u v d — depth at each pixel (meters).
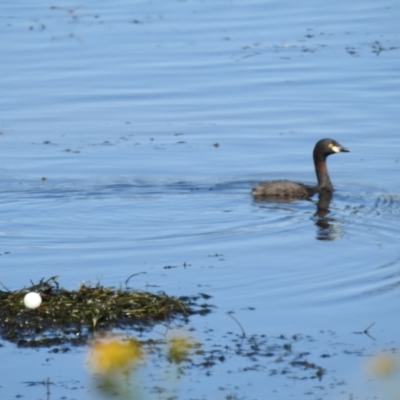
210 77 27.30
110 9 37.09
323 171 18.94
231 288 13.25
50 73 27.67
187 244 15.41
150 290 13.12
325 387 10.21
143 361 10.78
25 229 16.25
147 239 15.67
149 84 26.61
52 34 32.47
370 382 10.29
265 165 20.38
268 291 13.14
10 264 14.37
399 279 13.57
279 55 29.72
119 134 22.31
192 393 10.08
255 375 10.50
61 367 10.73
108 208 17.50
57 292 12.59
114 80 26.98
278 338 11.48
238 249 15.10
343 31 32.94
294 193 18.36
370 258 14.60
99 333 11.58
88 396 10.02
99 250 15.08
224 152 21.08
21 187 18.69
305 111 23.86
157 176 19.48
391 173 19.83
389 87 25.78
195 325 11.84
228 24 34.28
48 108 24.39
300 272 13.94
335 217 16.95
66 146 21.41
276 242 15.49
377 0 37.62
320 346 11.25
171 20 34.81
